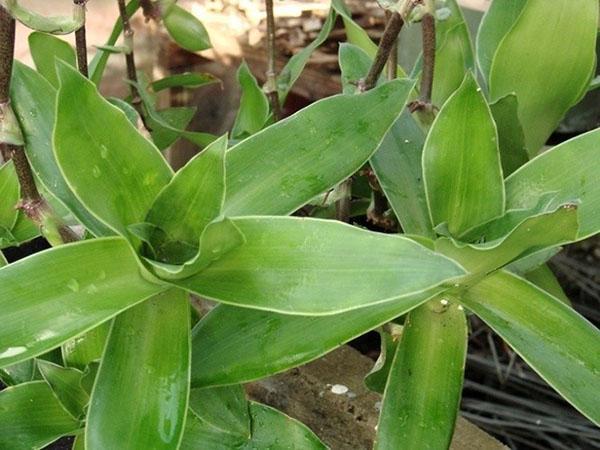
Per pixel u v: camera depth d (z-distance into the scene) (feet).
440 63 1.94
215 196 1.15
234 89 3.51
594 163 1.37
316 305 1.06
